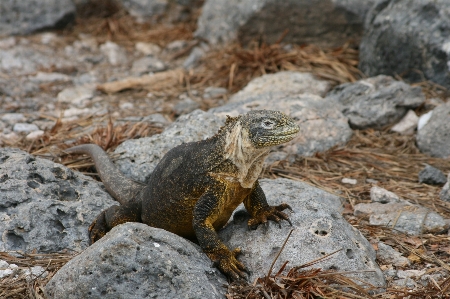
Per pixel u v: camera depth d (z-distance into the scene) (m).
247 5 32.44
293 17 31.77
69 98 29.20
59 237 16.50
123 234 13.60
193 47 34.91
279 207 15.57
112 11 39.78
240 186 14.84
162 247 13.78
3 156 18.45
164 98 29.48
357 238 15.62
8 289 14.60
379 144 23.78
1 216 16.56
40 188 17.41
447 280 14.72
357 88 26.27
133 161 19.98
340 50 31.42
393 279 15.22
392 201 19.20
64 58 34.38
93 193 18.06
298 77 28.27
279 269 14.48
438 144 22.88
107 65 33.88
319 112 23.94
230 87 29.77
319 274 14.13
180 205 15.37
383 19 28.36
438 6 26.83
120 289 13.15
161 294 13.21
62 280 13.43
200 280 13.58
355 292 14.06
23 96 29.52
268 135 14.05
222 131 15.00
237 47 32.75
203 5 38.12
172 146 20.16
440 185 20.64
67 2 38.03
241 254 15.05
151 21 39.25
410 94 25.30
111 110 27.75
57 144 23.14
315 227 15.12
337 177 21.25
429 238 17.23
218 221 15.49
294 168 21.81
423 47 26.78
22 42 35.62
